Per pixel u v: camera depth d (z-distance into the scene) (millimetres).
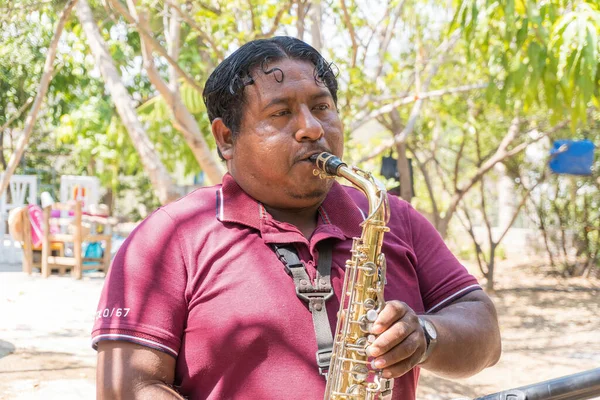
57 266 10602
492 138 12164
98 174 13992
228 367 1729
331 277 1859
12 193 12156
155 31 6359
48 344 6691
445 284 2023
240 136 1893
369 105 7102
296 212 1955
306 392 1712
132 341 1715
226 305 1759
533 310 9664
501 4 4246
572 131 4465
